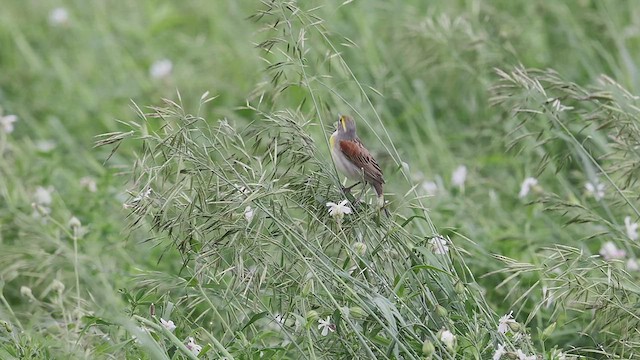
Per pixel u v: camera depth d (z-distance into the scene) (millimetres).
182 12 19844
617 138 11156
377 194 9953
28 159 14734
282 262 9320
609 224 10570
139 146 15945
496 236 12234
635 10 17062
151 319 9453
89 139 16547
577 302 9648
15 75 18453
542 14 17062
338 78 16203
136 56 19109
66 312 10586
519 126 11672
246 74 17219
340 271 9008
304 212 9672
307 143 9477
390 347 8742
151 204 9172
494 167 14602
